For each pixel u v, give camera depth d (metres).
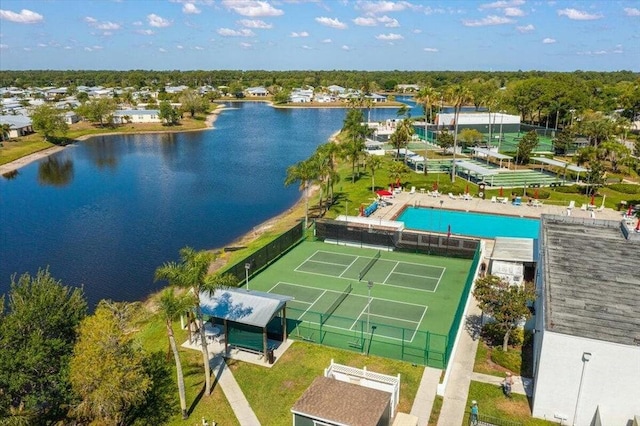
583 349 26.62
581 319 28.16
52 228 73.88
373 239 59.12
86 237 69.81
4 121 157.12
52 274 56.84
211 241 67.88
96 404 26.84
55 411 29.70
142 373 29.42
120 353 28.31
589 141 107.44
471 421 27.92
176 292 51.03
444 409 29.31
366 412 25.36
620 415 26.78
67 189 98.44
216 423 29.14
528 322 38.00
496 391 30.92
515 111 157.88
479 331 38.19
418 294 46.12
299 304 43.97
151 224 75.62
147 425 29.31
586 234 41.44
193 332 38.41
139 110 199.75
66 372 28.28
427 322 40.44
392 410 28.23
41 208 84.75
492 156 98.31
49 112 151.00
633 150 106.44
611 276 32.53
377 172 98.00
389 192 78.44
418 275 50.75
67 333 31.09
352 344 36.81
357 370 30.44
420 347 36.31
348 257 56.06
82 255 62.91
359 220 63.22
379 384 29.77
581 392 27.28
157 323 41.66
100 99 190.12
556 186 83.62
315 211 74.44
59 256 62.53
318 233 61.88
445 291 46.78
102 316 29.50
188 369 34.34
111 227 74.31
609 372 26.42
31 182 105.00
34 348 27.88
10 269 58.41
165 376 33.75
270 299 36.47
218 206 85.38
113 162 126.19
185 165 121.12
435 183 85.50
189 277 28.77
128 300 50.44
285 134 170.38
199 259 29.59
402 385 31.61
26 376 27.28
